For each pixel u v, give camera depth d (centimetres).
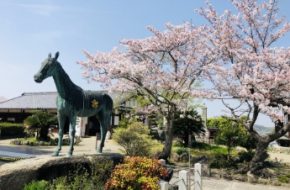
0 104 4112
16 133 3559
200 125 2959
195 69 2141
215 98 1881
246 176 1723
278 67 1767
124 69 1959
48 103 3822
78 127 3728
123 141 1892
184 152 2305
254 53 1809
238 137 2136
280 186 1588
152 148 2106
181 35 2081
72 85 998
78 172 952
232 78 1823
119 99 2556
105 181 941
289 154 3164
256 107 1800
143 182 841
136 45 2136
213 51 2061
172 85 2055
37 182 829
